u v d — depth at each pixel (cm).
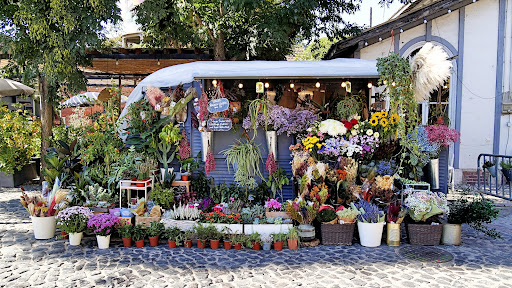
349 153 585
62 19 838
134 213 578
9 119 1012
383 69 580
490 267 466
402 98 579
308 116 641
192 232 543
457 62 989
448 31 987
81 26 856
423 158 606
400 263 479
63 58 868
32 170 1080
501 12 978
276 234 530
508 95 985
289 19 1055
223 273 447
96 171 651
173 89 688
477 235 598
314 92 784
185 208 579
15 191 933
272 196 646
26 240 561
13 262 477
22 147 1024
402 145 598
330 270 456
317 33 1248
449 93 1001
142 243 539
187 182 639
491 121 995
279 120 633
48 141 908
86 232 554
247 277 436
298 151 621
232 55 1175
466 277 436
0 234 588
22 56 888
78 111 980
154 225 550
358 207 566
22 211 731
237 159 639
